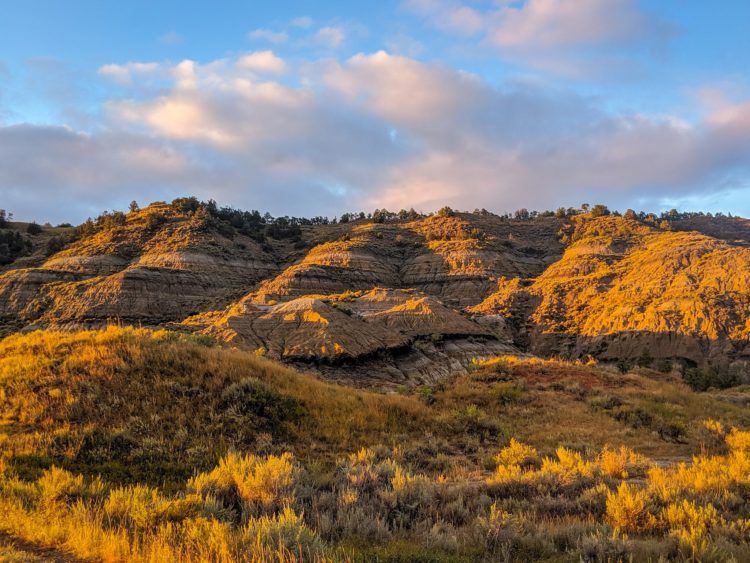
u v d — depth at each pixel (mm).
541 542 6383
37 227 185375
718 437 16547
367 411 16969
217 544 5941
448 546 6230
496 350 84812
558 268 145375
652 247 141250
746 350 85375
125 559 5832
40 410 12367
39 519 7016
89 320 97438
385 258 160500
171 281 116125
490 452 14820
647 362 87938
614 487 9422
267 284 125375
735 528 6586
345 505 7652
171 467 10875
